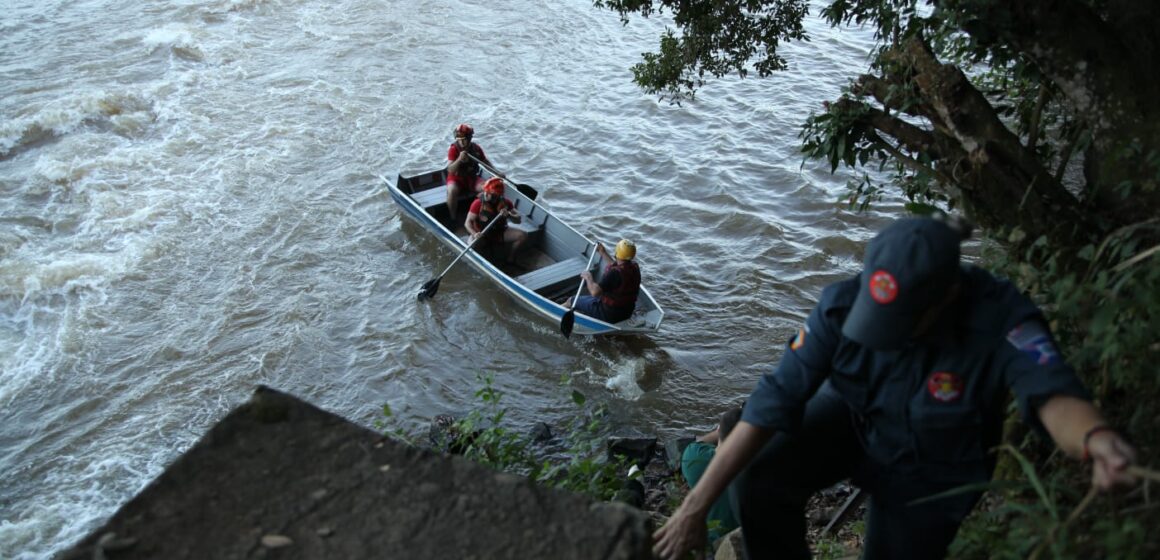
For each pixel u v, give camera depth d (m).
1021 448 3.27
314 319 11.58
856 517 6.04
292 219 13.52
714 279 12.26
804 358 2.33
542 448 9.30
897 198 13.60
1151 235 3.47
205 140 15.43
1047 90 4.80
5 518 8.87
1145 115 3.89
